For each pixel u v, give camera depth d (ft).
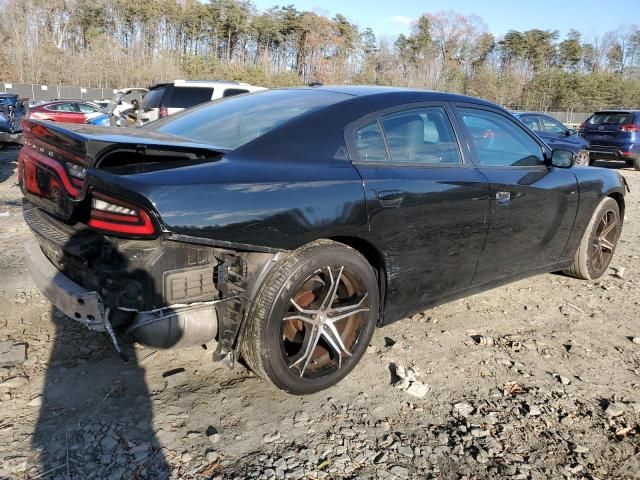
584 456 8.36
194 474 7.55
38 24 219.00
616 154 48.37
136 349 10.73
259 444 8.23
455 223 10.87
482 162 11.81
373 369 10.54
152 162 8.24
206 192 7.80
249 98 11.76
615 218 15.94
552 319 13.35
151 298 7.83
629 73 257.75
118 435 8.22
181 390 9.49
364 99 10.41
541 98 205.36
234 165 8.44
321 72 237.04
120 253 7.73
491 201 11.50
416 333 12.16
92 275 7.99
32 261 9.23
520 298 14.62
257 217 8.13
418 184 10.15
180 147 8.34
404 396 9.68
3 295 13.03
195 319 8.38
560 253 14.33
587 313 13.82
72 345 10.80
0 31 194.90
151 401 9.11
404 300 10.62
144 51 204.44
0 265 15.25
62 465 7.55
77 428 8.33
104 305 7.88
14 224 20.12
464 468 7.98
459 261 11.30
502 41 260.62
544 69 240.94
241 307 8.52
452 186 10.70
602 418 9.33
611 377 10.71
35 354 10.41
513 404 9.61
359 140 9.89
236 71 200.23
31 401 8.94
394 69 247.50
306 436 8.47
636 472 8.09
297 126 9.45
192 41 257.14
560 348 11.83
